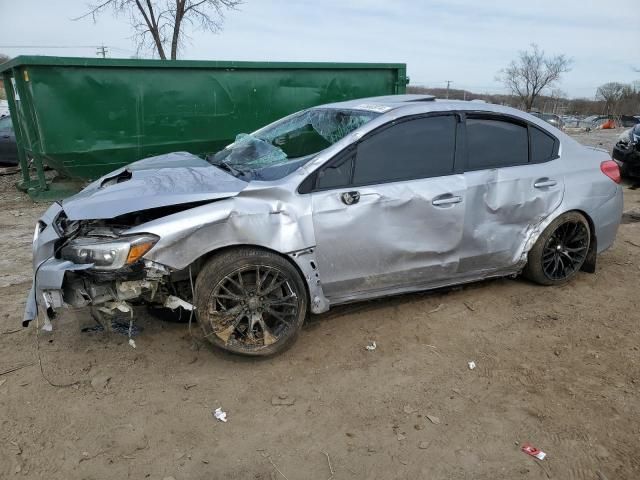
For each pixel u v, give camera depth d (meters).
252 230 3.23
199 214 3.14
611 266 5.22
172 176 3.58
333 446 2.73
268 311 3.41
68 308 3.07
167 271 3.08
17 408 2.98
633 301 4.43
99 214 3.03
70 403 3.03
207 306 3.23
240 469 2.58
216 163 4.17
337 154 3.54
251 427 2.87
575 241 4.60
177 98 8.04
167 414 2.96
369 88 9.38
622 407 3.05
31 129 7.94
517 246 4.26
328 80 9.01
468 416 2.96
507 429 2.86
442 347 3.68
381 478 2.53
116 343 3.65
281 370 3.38
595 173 4.57
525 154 4.29
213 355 3.53
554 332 3.91
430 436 2.80
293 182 3.40
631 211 7.52
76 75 7.36
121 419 2.91
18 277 4.93
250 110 8.58
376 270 3.70
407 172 3.75
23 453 2.65
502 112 4.22
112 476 2.52
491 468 2.59
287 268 3.37
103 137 7.71
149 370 3.35
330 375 3.34
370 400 3.10
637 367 3.47
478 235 4.02
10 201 8.59
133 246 2.97
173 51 14.48
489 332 3.89
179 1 14.09
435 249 3.85
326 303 3.61
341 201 3.48
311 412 2.99
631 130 9.67
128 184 3.46
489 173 4.03
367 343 3.71
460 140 3.98
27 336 3.75
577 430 2.86
